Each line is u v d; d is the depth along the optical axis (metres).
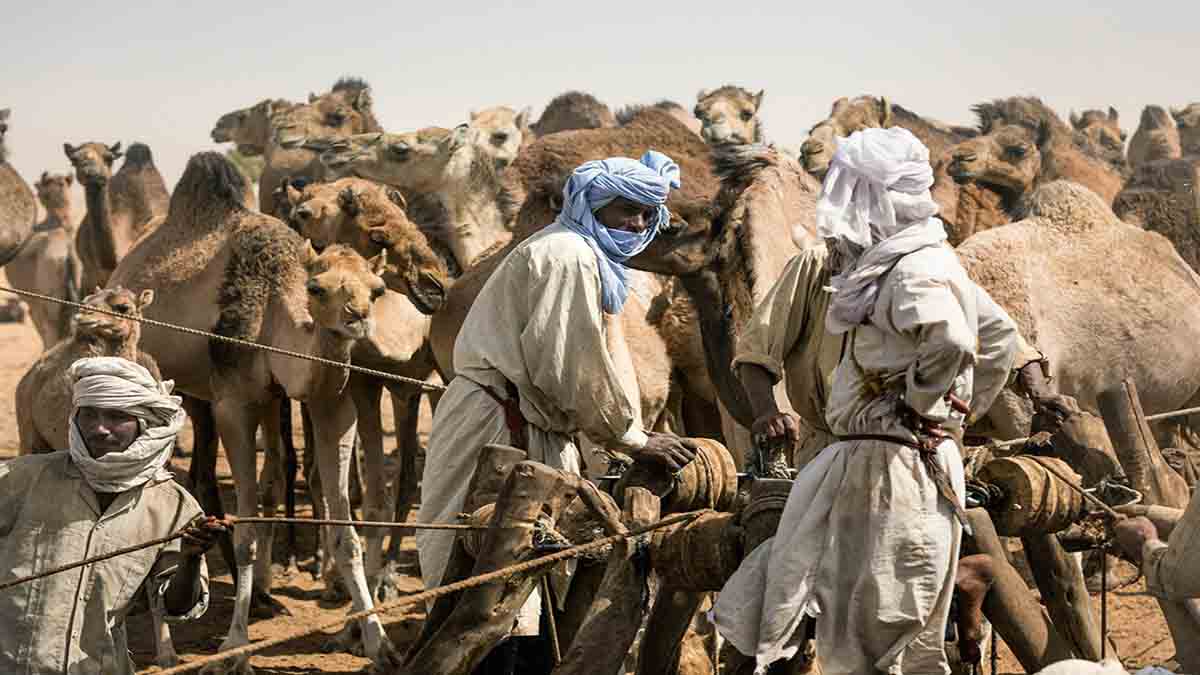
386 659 7.91
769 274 8.38
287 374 8.41
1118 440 7.81
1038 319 9.20
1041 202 9.67
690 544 5.05
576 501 5.21
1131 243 9.68
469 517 5.20
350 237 8.73
